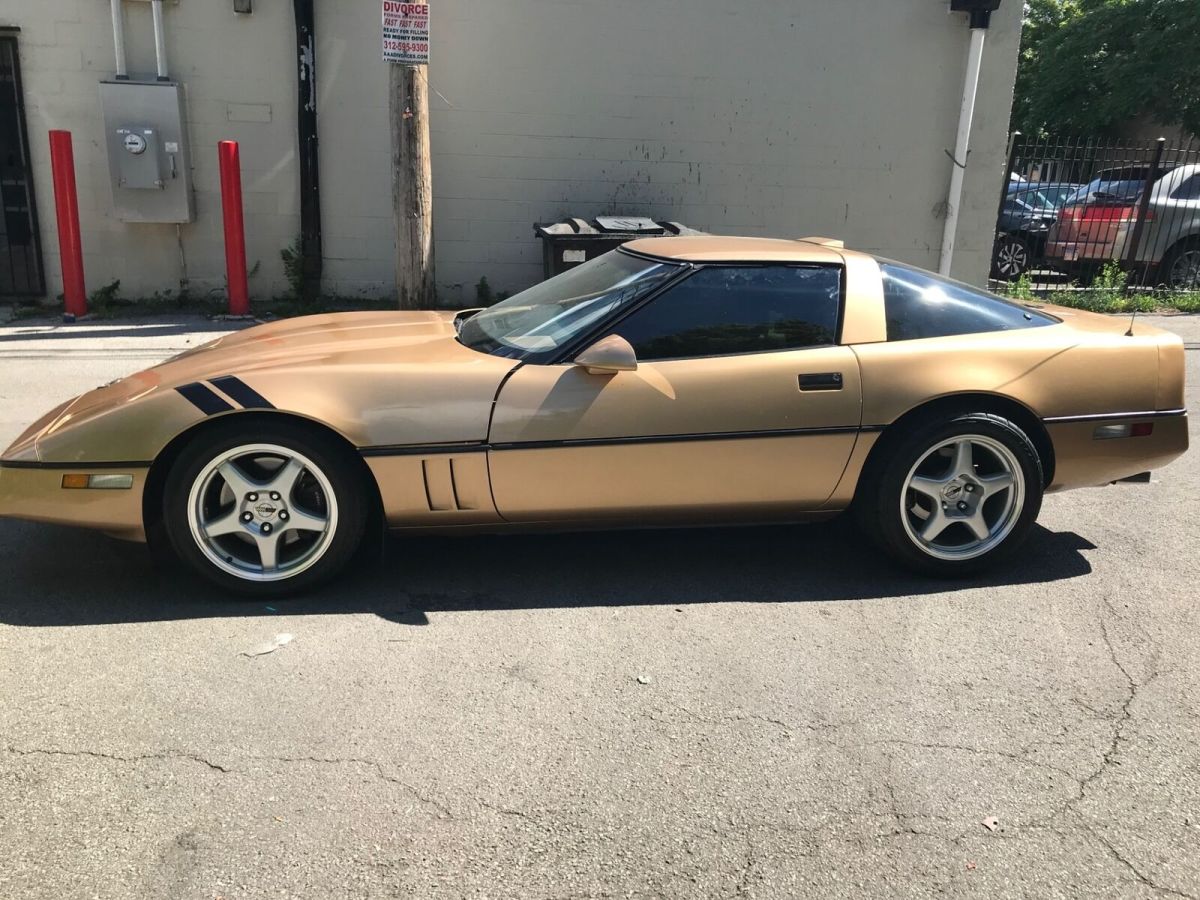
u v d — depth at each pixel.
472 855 2.35
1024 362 3.90
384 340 4.01
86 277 9.64
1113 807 2.58
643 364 3.70
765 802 2.57
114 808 2.47
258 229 9.83
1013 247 12.66
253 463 3.58
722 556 4.24
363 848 2.36
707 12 9.98
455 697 3.04
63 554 4.07
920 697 3.11
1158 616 3.72
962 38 10.42
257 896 2.19
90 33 9.09
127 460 3.45
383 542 3.74
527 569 4.05
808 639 3.48
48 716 2.87
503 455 3.57
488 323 4.21
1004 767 2.75
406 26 7.90
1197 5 25.36
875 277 3.97
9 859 2.28
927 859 2.37
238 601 3.66
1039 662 3.35
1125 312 11.34
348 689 3.06
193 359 3.91
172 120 9.09
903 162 10.72
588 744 2.81
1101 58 28.14
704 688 3.13
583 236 8.56
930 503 3.94
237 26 9.29
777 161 10.50
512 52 9.80
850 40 10.27
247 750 2.73
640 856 2.36
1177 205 11.94
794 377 3.72
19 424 5.91
